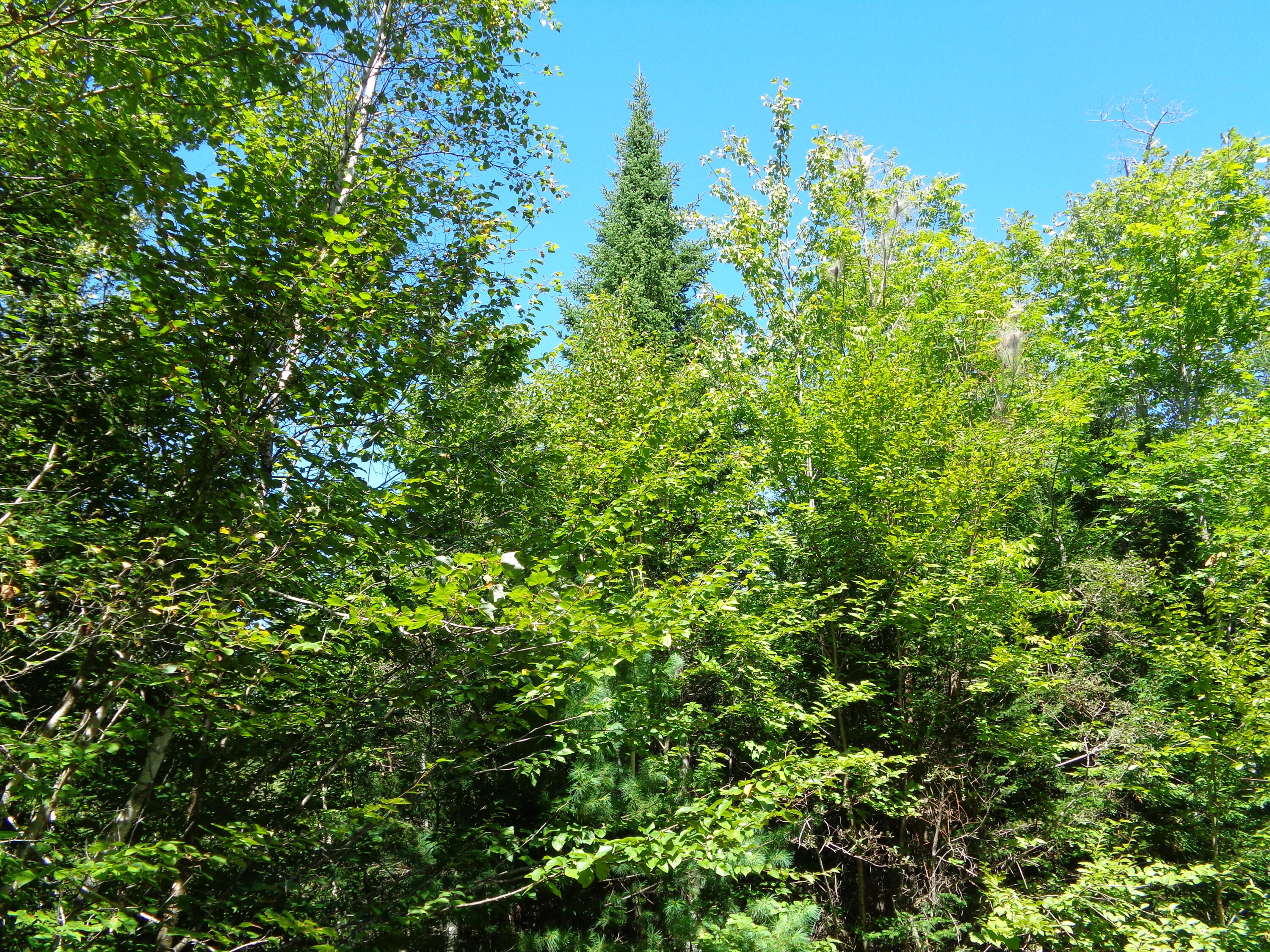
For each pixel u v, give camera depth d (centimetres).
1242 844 956
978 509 1085
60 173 471
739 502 1118
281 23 507
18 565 434
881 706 1125
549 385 1245
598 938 776
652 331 1728
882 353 1221
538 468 816
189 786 583
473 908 765
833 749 975
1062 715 1093
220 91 536
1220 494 1090
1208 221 1316
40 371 541
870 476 1102
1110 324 1387
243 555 459
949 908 981
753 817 605
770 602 1058
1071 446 1288
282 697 583
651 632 488
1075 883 888
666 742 944
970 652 1051
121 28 458
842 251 1506
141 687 476
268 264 538
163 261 505
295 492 590
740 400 1314
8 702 451
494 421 819
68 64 466
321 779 620
